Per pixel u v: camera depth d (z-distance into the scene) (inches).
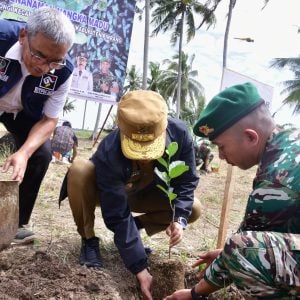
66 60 110.8
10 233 104.9
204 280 82.3
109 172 98.0
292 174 70.3
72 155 343.6
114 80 313.0
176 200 108.7
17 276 97.3
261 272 70.6
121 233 97.0
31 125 120.6
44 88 109.9
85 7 292.7
